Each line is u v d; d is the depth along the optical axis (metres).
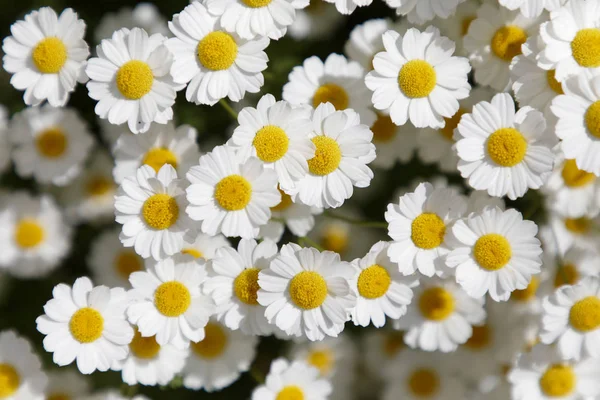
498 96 0.47
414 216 0.48
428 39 0.48
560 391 0.50
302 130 0.47
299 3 0.48
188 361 0.51
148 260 0.48
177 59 0.48
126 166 0.49
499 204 0.48
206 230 0.47
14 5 0.53
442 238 0.48
